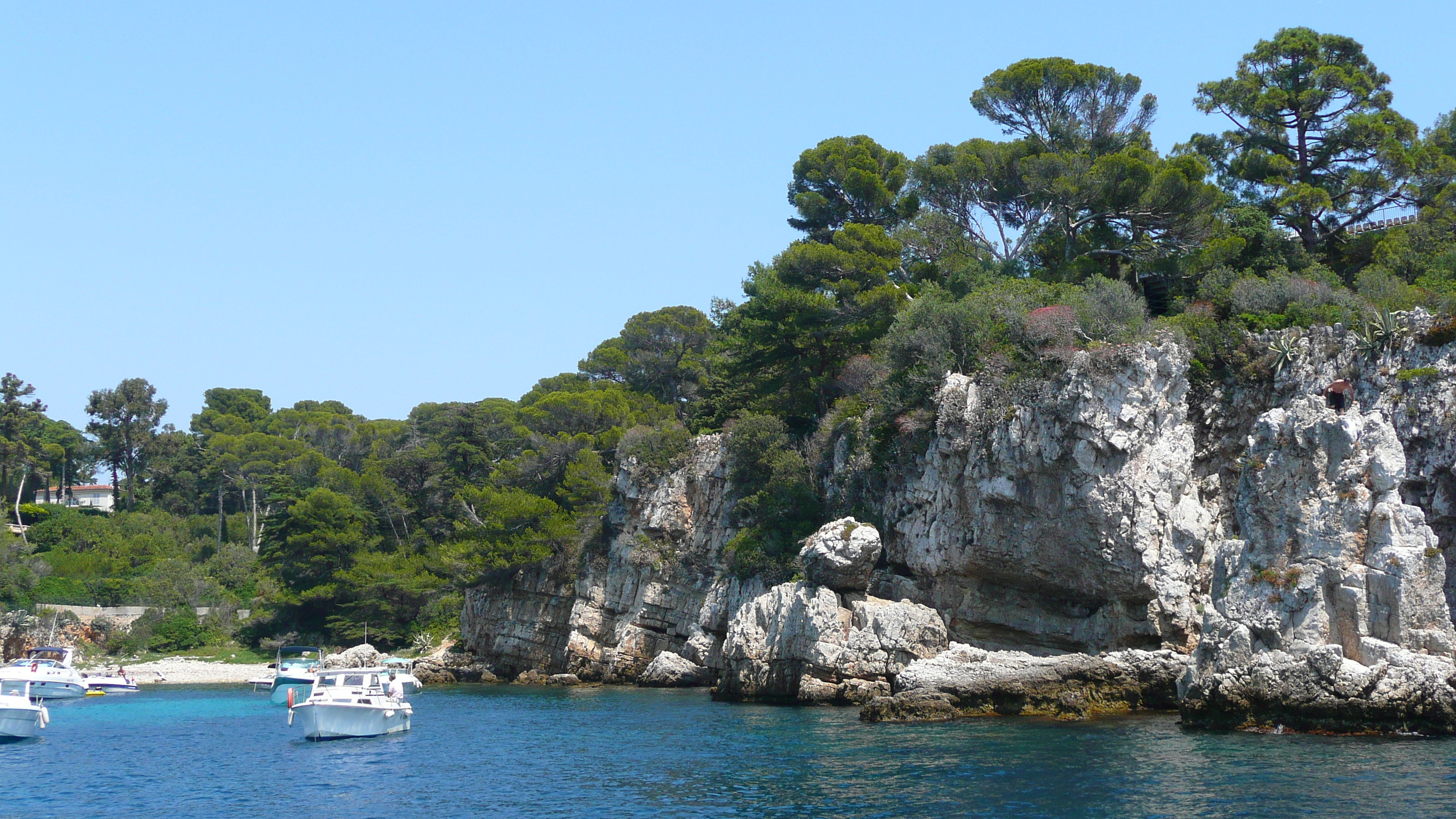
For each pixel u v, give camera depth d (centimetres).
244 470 13325
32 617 10012
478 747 4722
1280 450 4266
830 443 6856
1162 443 5194
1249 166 7538
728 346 8538
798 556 6075
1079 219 7356
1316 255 7094
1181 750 3800
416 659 9106
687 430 8300
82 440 15288
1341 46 7681
